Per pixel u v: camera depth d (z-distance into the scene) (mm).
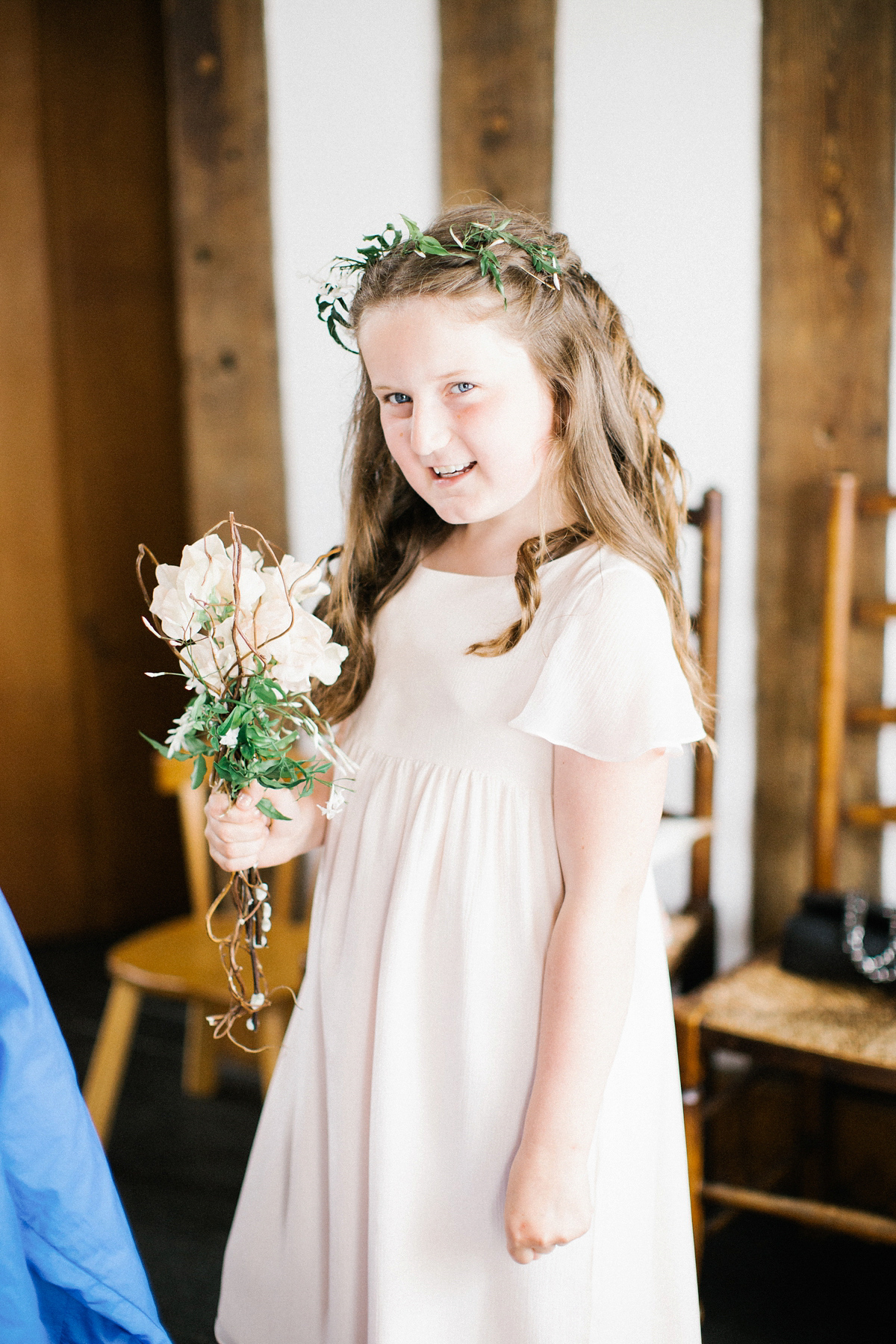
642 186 2033
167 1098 2484
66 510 3203
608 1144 990
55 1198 817
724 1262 1913
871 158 1855
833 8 1843
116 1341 893
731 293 1988
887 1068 1470
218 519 2580
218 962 2086
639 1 1986
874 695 1978
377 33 2240
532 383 952
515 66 2102
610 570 958
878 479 1925
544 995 916
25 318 3094
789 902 2082
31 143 3027
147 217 3152
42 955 3236
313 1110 1075
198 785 946
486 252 914
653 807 931
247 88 2395
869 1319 1769
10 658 3217
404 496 1153
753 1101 2070
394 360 928
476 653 990
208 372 2539
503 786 962
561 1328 931
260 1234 1113
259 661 916
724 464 2039
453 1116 957
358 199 2320
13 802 3273
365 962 1010
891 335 1888
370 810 1031
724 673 2090
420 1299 954
